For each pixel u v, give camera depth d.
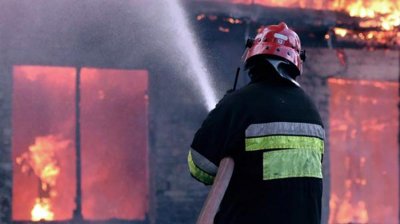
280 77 4.14
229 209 3.97
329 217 13.49
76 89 11.98
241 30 11.92
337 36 13.12
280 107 4.04
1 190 11.51
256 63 4.19
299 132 4.03
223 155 3.93
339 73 13.34
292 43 4.23
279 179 3.95
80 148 12.05
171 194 12.19
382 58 13.56
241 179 3.96
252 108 3.99
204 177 4.00
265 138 3.96
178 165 12.23
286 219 3.93
